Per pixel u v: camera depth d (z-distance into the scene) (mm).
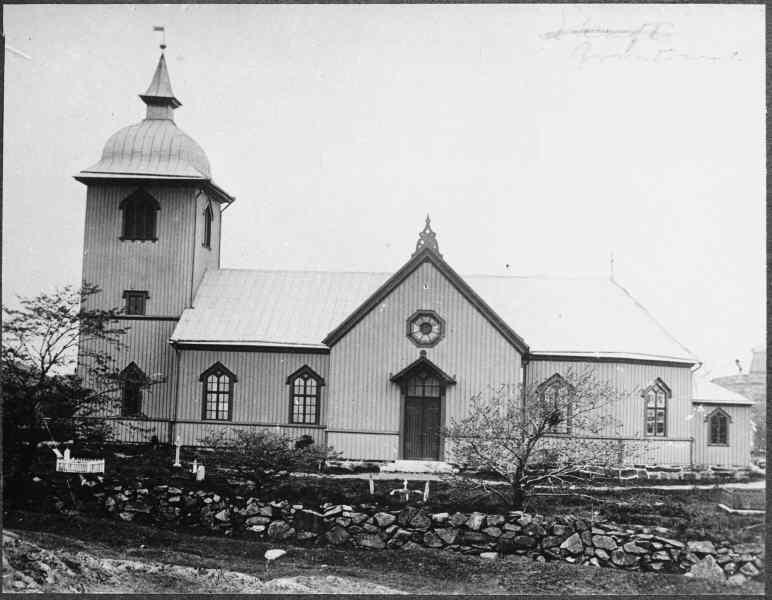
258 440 32844
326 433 37844
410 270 38094
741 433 41406
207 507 30422
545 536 28516
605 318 40781
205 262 44062
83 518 30516
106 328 41781
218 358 40969
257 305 42344
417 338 37906
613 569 27766
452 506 30031
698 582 27109
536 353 38750
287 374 40688
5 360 33094
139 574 25891
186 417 40719
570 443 32875
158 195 42531
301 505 30000
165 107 43219
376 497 30578
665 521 29750
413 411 37781
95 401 35906
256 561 27438
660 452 39250
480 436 30797
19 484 31438
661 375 39906
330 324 41312
